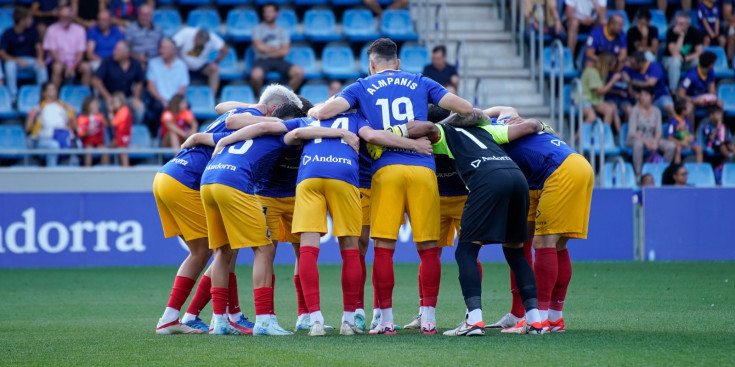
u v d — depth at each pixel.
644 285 26.20
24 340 15.85
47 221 34.09
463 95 39.81
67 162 36.50
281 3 45.66
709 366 12.20
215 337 15.98
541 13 40.88
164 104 38.31
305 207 15.92
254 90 39.78
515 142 16.78
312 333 15.76
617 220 35.69
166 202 17.11
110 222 34.44
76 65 39.75
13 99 39.78
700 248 35.94
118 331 17.30
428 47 42.91
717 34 44.31
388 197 16.05
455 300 23.20
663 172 38.47
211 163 16.55
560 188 16.17
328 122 16.50
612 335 15.52
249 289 26.62
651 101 40.84
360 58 44.62
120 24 41.56
